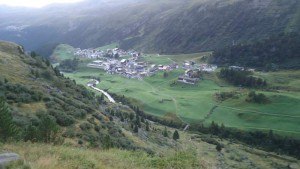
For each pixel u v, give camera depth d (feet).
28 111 211.61
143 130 378.94
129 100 644.69
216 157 355.36
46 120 126.82
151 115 574.56
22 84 278.26
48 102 238.48
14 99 223.51
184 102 629.51
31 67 379.55
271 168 371.56
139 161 87.25
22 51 451.12
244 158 385.91
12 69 335.67
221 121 552.00
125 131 293.84
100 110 352.49
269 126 522.47
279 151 452.76
